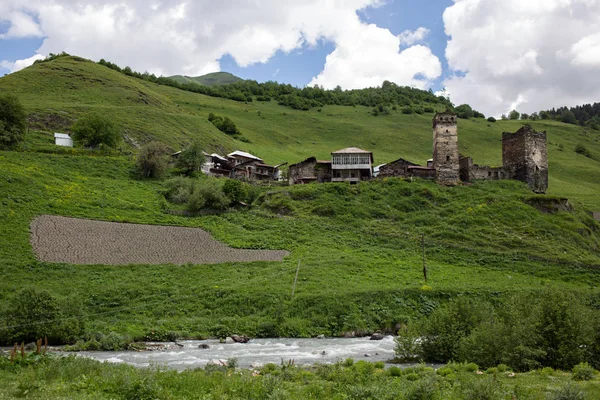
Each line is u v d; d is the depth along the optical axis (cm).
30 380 2364
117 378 2358
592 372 2827
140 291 5772
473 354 3303
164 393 2208
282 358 3831
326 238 8319
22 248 6556
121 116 15362
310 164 11869
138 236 7725
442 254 7894
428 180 10956
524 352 3152
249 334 5022
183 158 11856
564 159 19738
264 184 12156
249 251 7575
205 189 9600
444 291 6131
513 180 11050
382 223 9125
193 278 6400
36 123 13438
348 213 9388
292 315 5456
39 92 16825
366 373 2928
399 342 3803
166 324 5053
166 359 3822
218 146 16138
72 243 7056
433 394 2297
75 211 8212
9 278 5716
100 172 10594
